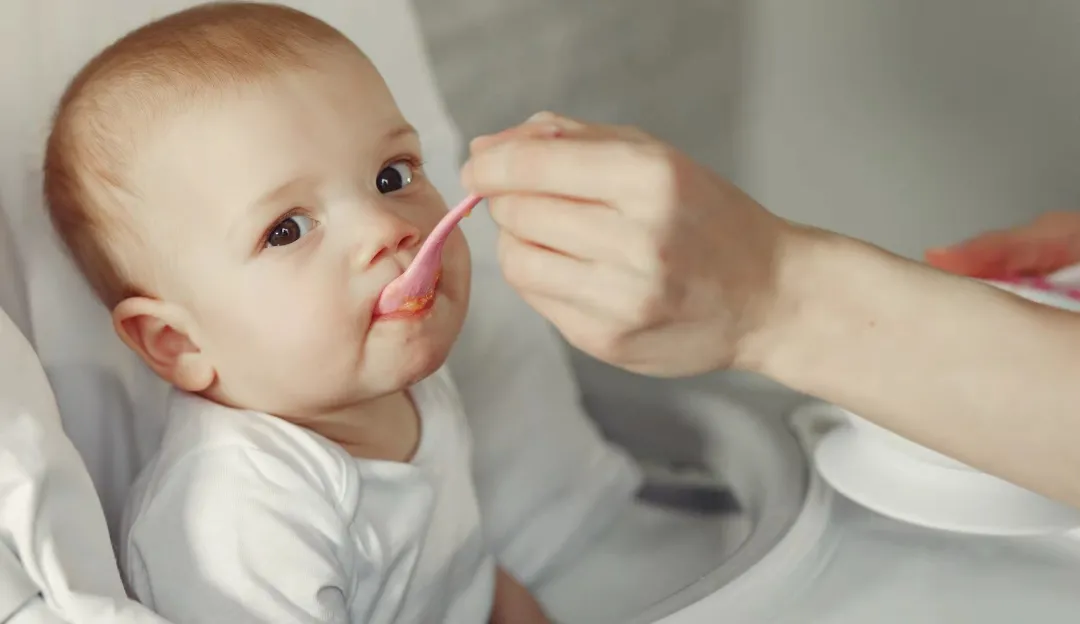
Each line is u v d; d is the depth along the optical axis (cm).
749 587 77
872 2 115
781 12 119
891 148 119
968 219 118
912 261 56
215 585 64
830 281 53
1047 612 73
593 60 120
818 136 121
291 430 71
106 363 76
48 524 56
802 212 124
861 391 55
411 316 69
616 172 49
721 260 51
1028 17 110
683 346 54
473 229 99
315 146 68
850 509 84
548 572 91
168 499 68
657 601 84
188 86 67
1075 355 53
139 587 66
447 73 110
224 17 72
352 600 71
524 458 95
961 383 54
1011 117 113
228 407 73
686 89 123
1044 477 55
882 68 117
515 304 101
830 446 86
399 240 69
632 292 50
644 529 96
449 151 99
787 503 88
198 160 67
